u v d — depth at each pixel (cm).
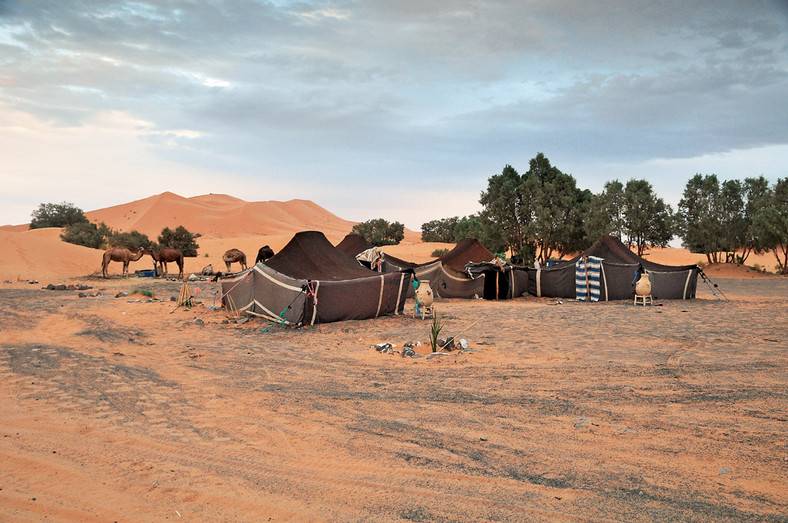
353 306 1642
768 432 603
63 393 806
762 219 4525
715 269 4747
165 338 1348
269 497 455
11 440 595
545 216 4738
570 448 571
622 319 1695
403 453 561
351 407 741
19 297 2244
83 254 4544
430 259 5750
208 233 15188
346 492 465
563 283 2600
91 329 1459
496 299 2578
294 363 1056
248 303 1689
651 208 4747
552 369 973
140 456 552
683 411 696
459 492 464
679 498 447
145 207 17212
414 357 1091
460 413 708
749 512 420
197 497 455
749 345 1183
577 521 410
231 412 717
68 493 461
